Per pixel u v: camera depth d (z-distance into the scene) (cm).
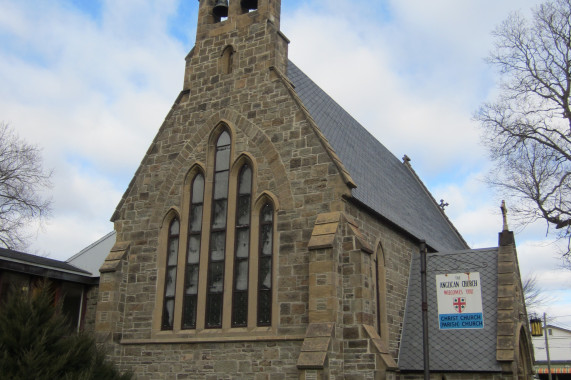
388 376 1833
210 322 2161
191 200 2386
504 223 2670
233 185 2278
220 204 2300
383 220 2438
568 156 2858
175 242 2367
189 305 2236
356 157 2797
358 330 1898
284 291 2023
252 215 2184
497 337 2250
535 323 2933
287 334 1966
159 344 2217
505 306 2334
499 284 2417
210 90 2492
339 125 2916
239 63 2461
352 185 2066
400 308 2514
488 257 2617
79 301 2808
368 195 2441
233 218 2234
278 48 2430
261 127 2292
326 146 2123
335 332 1861
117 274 2350
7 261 2444
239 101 2394
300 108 2230
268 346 1991
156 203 2438
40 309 1549
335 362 1836
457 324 2411
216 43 2567
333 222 2003
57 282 2708
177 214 2383
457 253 2714
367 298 1953
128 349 2280
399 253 2625
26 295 1662
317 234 1983
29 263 2539
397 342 2402
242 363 2022
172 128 2525
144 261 2380
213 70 2525
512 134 2959
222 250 2228
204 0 2689
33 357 1403
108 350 2239
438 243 3309
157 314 2277
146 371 2211
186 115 2511
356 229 2053
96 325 2298
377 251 2380
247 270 2148
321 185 2089
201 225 2312
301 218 2084
